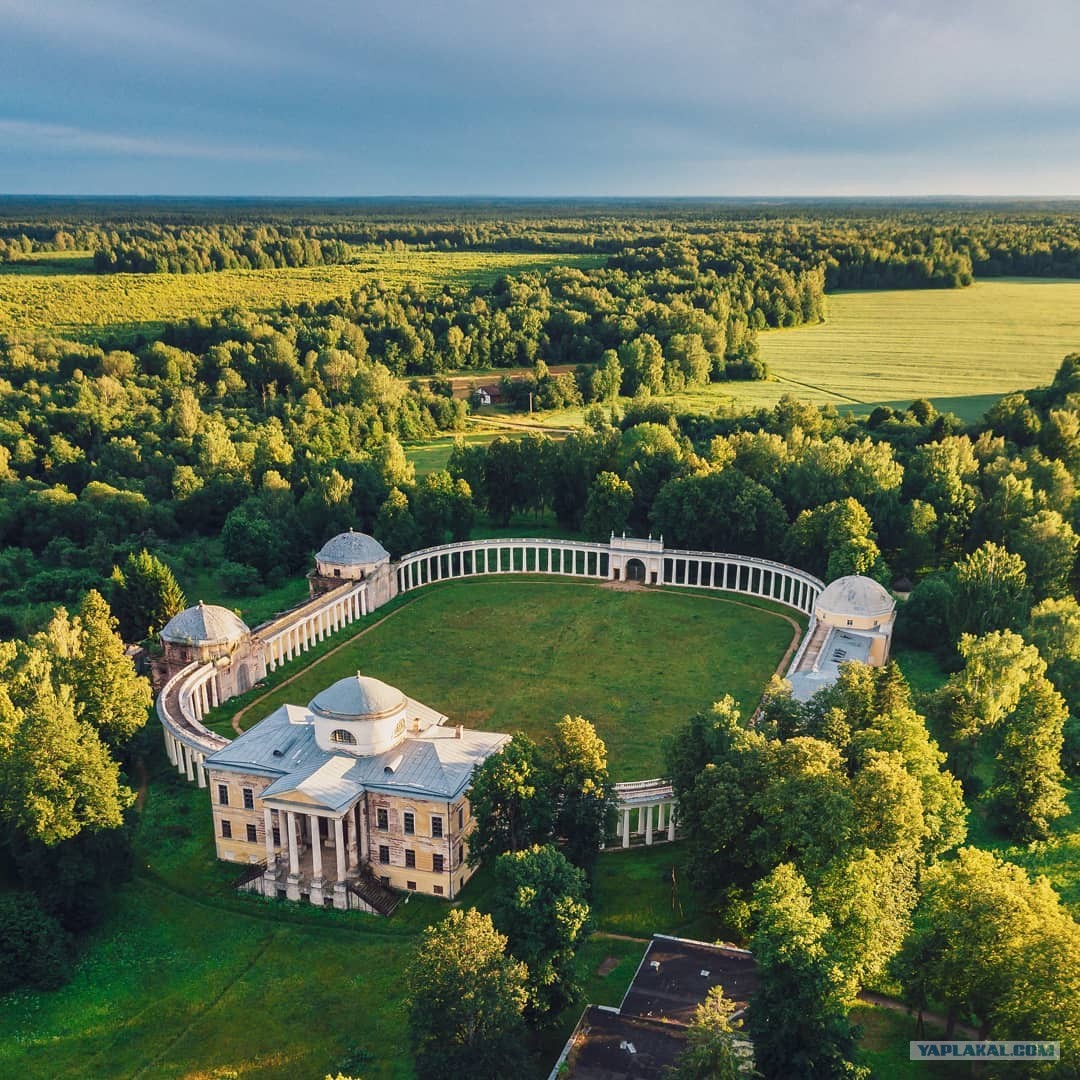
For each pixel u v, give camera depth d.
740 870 98.88
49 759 101.56
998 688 121.75
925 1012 87.75
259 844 111.81
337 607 186.75
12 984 92.12
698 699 154.75
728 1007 74.75
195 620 155.50
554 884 87.50
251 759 110.69
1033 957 76.69
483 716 149.25
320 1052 84.75
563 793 104.44
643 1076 78.69
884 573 182.25
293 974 94.94
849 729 108.31
